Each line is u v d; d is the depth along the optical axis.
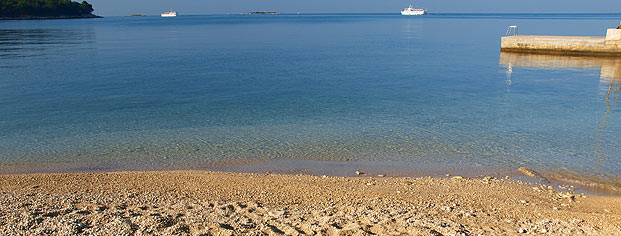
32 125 18.81
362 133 17.77
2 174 12.91
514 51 50.06
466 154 15.06
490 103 23.53
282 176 12.62
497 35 83.69
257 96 25.31
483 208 9.94
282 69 36.47
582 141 16.50
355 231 7.48
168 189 11.09
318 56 46.66
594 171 13.25
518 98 24.86
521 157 14.67
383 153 15.25
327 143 16.44
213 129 18.44
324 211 9.12
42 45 58.62
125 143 16.39
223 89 27.39
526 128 18.39
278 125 19.08
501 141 16.55
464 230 7.95
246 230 7.50
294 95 25.66
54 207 8.56
